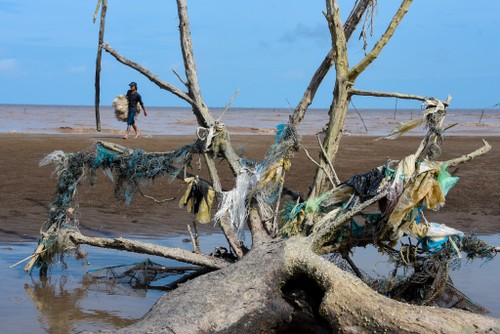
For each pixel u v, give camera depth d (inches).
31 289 294.7
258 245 253.9
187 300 228.4
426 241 270.1
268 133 1270.9
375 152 767.1
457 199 507.5
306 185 523.8
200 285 235.3
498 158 734.5
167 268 306.2
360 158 697.6
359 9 298.2
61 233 310.5
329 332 229.6
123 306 273.7
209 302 226.5
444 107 269.1
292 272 232.4
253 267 237.1
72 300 279.9
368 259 352.5
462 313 209.6
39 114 2753.4
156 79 303.6
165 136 943.0
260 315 229.3
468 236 272.7
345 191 269.1
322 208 273.6
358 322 212.1
